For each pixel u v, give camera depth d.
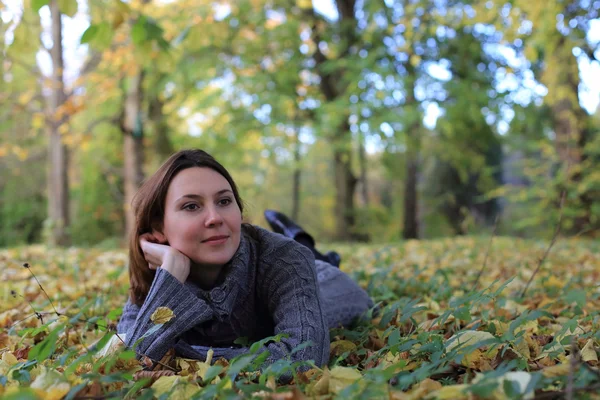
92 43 4.00
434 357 1.98
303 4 14.28
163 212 2.34
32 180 20.84
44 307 3.48
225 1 13.06
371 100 13.31
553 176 13.49
